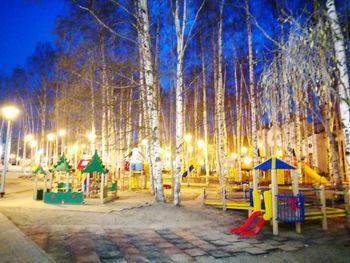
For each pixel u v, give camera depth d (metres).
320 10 5.88
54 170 16.77
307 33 5.84
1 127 54.91
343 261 6.16
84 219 10.45
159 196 14.20
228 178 28.64
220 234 8.61
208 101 34.78
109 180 24.48
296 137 23.83
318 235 8.59
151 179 19.89
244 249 7.01
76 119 34.09
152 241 7.67
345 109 5.88
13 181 29.16
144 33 14.74
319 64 5.74
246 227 9.02
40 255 5.94
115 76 23.34
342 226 9.92
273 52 6.77
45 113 41.03
